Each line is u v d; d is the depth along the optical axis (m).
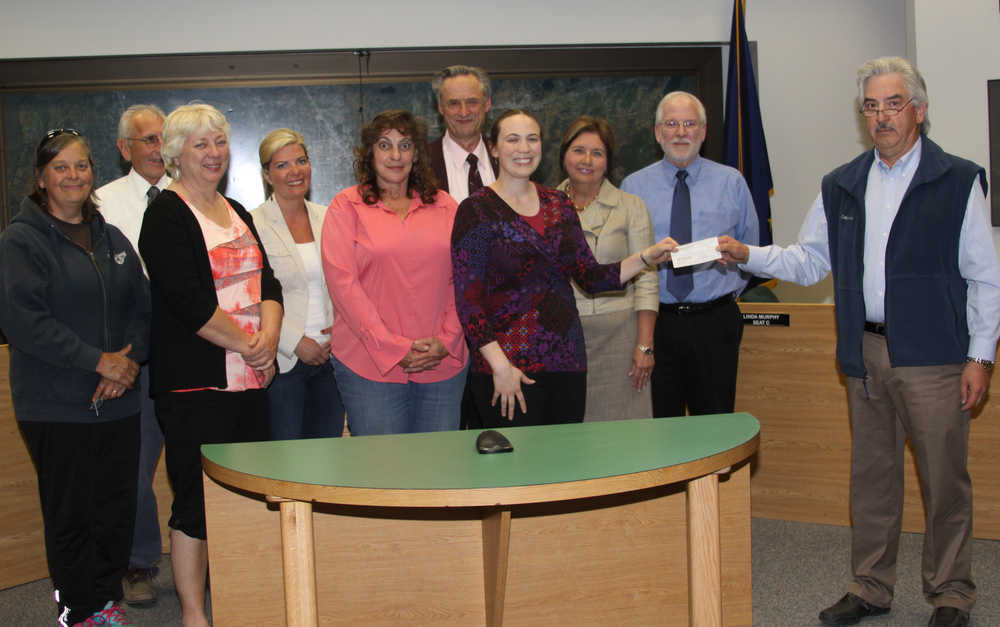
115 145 4.27
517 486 1.63
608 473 1.69
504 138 2.46
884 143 2.43
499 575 1.93
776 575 3.04
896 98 2.39
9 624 2.80
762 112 4.56
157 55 4.27
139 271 2.66
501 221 2.44
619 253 2.94
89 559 2.54
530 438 2.04
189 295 2.31
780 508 3.63
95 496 2.56
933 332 2.43
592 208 2.98
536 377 2.47
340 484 1.67
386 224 2.65
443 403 2.68
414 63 4.38
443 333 2.66
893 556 2.66
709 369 3.09
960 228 2.41
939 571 2.54
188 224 2.37
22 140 4.23
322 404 2.91
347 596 2.29
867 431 2.63
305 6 4.32
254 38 4.31
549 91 4.46
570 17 4.44
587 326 2.96
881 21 4.54
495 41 4.41
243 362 2.45
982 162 4.00
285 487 1.71
